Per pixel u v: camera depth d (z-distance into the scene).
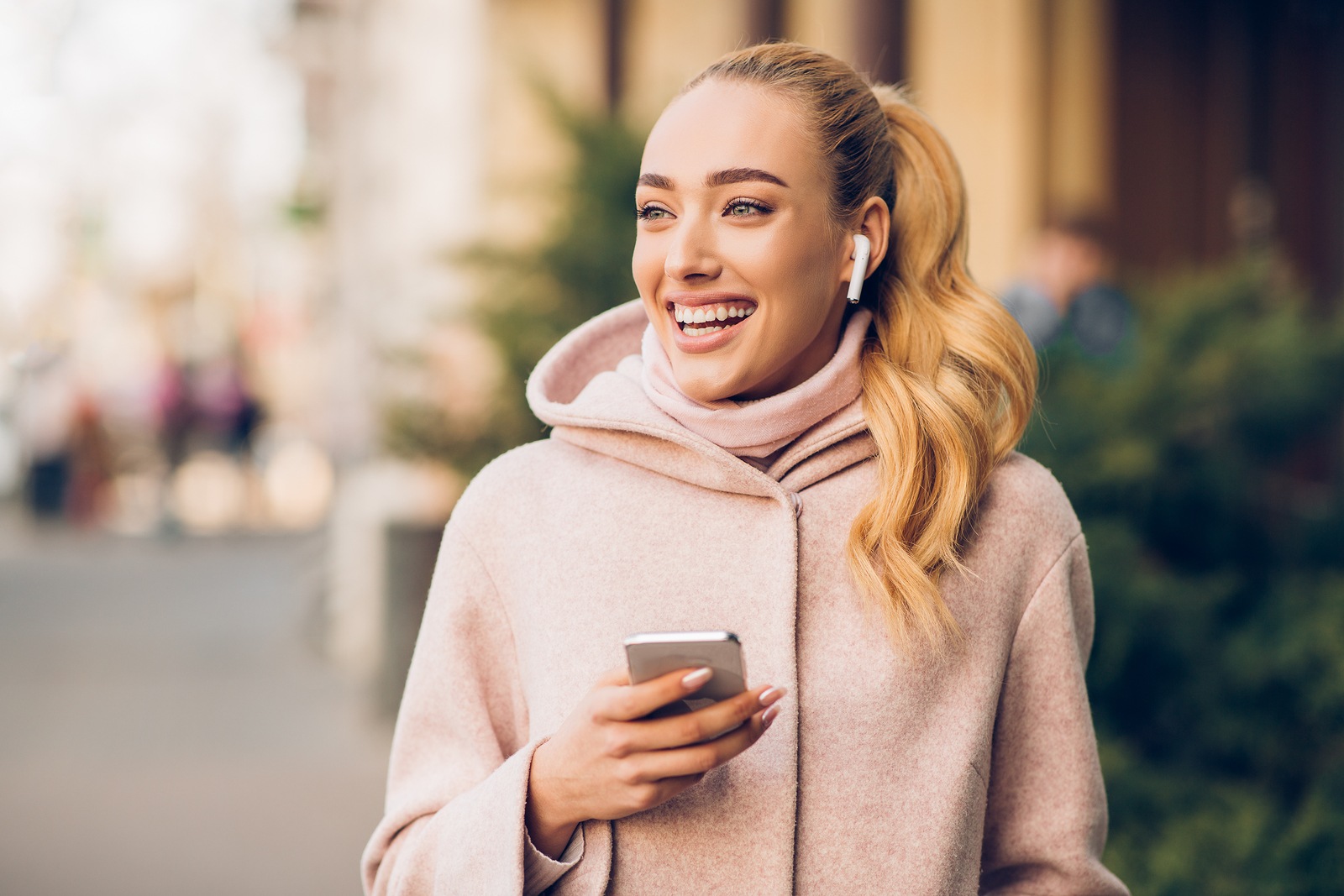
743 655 1.17
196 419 17.16
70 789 5.47
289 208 20.66
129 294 25.03
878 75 4.39
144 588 11.37
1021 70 6.72
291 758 5.96
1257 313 3.87
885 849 1.37
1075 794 1.54
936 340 1.58
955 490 1.47
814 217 1.42
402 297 5.09
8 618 9.80
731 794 1.36
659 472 1.48
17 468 18.58
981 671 1.46
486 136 7.36
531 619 1.45
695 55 7.70
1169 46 7.06
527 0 7.74
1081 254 4.49
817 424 1.51
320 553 10.41
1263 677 3.38
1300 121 7.11
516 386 4.65
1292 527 3.77
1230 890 2.91
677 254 1.39
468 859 1.31
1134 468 3.44
